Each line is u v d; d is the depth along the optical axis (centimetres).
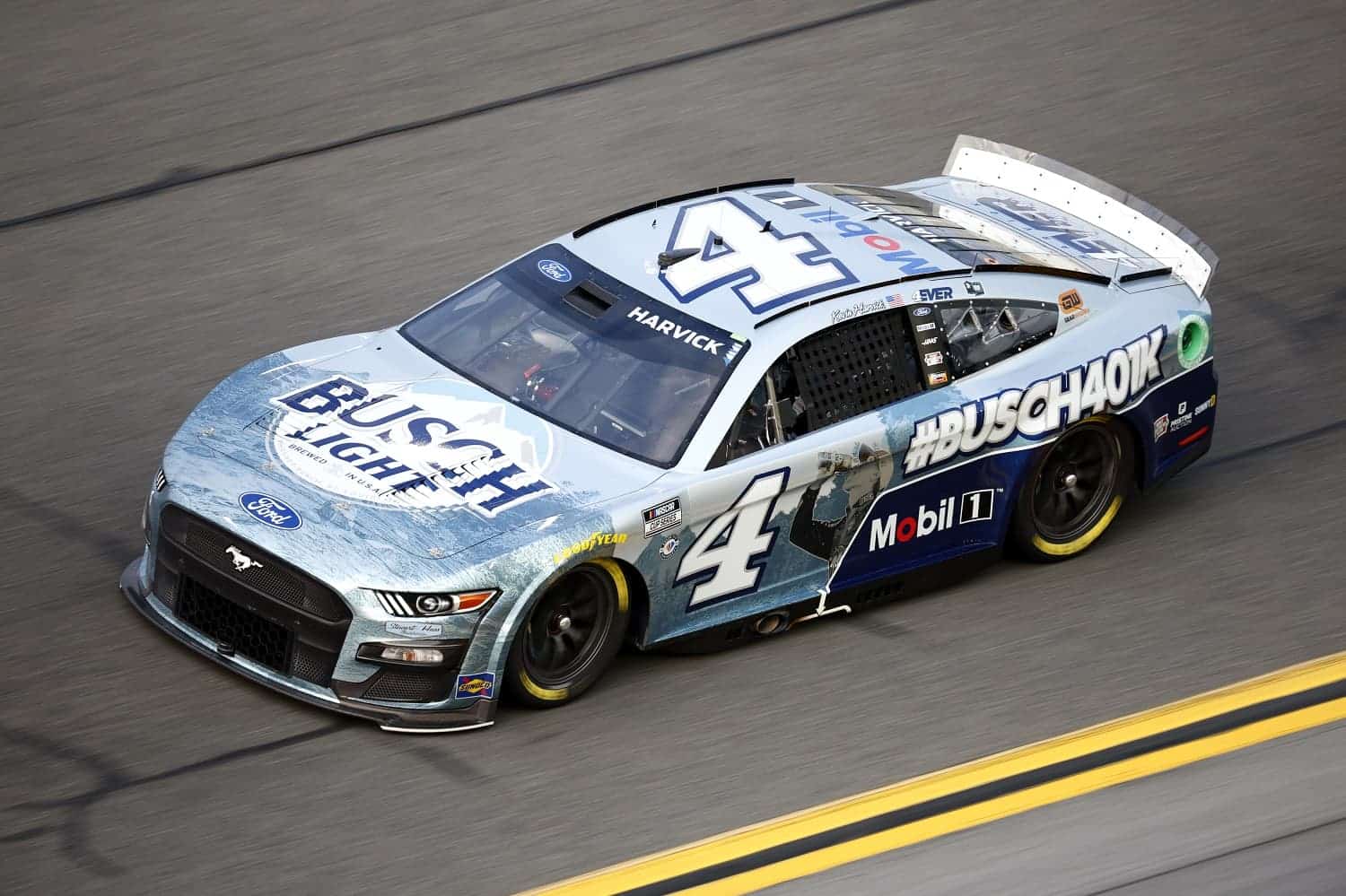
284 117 4325
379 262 3756
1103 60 4844
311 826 2091
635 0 4991
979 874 2084
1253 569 2881
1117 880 2081
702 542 2455
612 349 2598
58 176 4038
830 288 2683
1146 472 2970
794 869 2077
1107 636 2666
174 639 2447
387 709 2250
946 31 4944
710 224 2816
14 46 4609
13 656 2414
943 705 2453
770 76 4631
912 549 2717
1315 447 3291
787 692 2462
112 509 2883
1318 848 2150
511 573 2244
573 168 4153
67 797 2117
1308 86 4762
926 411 2669
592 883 2025
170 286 3641
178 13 4834
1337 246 4019
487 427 2500
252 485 2356
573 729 2325
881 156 4278
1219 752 2355
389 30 4775
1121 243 3177
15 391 3250
